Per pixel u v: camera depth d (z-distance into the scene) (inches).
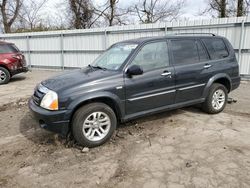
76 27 1019.3
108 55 192.7
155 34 441.1
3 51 411.5
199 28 399.5
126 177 123.3
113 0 992.9
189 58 194.1
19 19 1107.3
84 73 171.9
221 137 166.7
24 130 191.0
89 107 151.3
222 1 721.0
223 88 216.2
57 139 164.4
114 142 163.2
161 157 141.6
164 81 177.5
